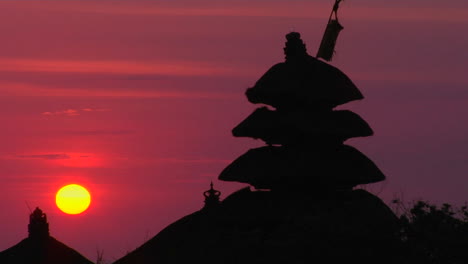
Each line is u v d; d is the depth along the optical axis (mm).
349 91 119875
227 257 116250
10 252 156375
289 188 117750
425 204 108750
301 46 122812
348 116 119875
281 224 115250
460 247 106062
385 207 111812
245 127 120438
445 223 107562
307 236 108500
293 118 118000
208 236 128625
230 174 119938
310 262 107562
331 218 109688
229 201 120500
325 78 119688
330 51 122562
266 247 110688
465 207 108750
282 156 118125
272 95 119375
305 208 114938
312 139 118688
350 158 118125
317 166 116562
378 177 118000
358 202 112250
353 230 107688
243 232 116812
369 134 119750
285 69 120500
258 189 120812
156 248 132500
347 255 106750
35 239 156375
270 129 118750
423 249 106812
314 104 119312
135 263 133875
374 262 106750
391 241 106938
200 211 134375
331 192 117375
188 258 127875
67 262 156000
